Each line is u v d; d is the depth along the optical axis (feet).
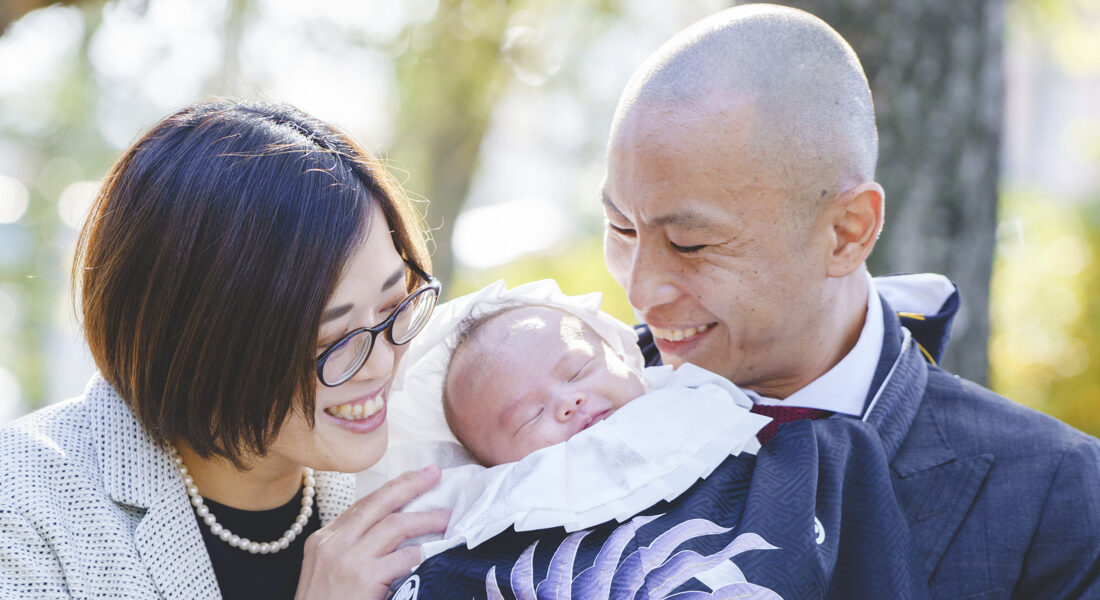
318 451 5.32
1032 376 17.76
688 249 5.53
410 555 5.43
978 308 8.61
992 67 8.64
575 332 6.44
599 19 17.26
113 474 5.18
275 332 4.82
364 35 16.08
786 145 5.29
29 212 24.81
